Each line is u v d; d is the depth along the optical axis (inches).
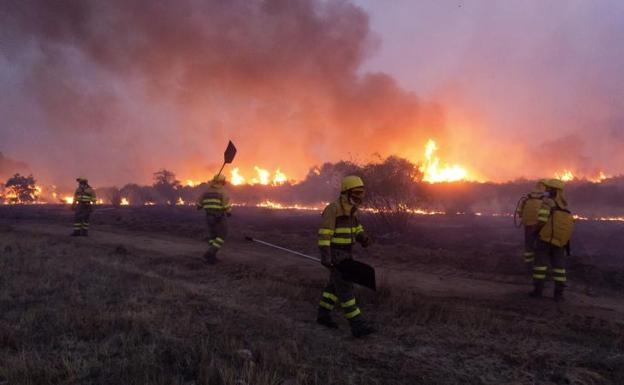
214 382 164.7
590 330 230.8
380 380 174.1
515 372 182.7
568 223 288.5
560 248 291.4
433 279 351.3
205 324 230.7
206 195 419.5
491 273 367.2
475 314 249.8
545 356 197.6
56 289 293.1
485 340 217.3
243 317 245.6
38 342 200.8
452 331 229.1
